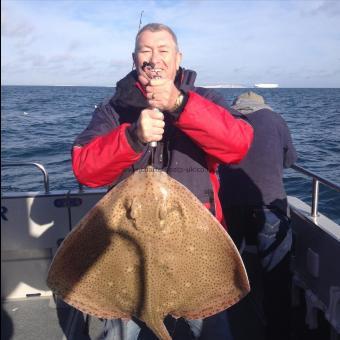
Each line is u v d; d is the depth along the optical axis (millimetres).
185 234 1897
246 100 3428
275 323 3113
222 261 1945
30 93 99812
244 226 3320
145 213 1844
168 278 1960
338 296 2771
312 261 3092
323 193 8375
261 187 3170
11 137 18562
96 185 2061
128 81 2205
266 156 3178
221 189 3361
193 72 2209
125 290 2004
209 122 1890
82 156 2006
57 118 29078
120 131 1892
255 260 3648
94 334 3270
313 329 3066
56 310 3570
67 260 1960
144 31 2053
